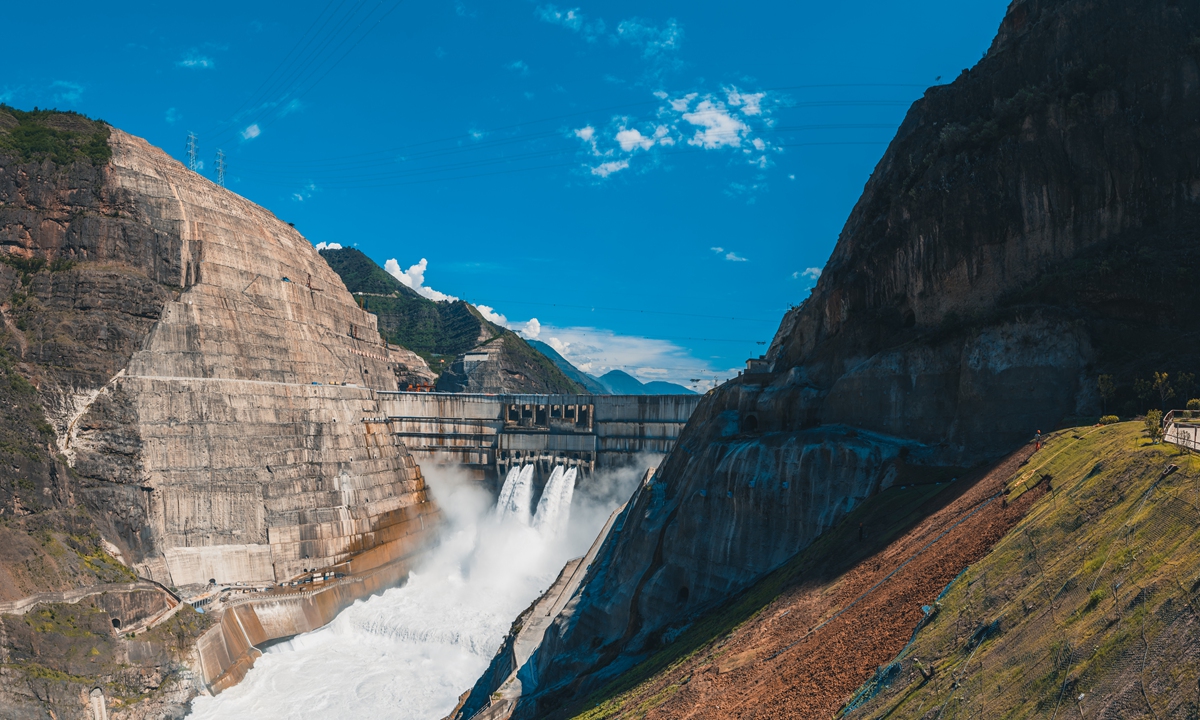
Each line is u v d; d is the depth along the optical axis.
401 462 144.88
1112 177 64.50
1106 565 29.88
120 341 117.31
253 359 129.38
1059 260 66.31
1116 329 58.62
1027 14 79.69
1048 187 66.94
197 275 128.00
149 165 133.75
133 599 98.06
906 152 84.62
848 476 67.25
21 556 94.56
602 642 78.12
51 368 112.75
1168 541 28.41
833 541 59.41
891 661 36.38
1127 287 59.62
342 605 121.31
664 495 87.25
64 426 109.94
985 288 70.06
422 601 125.62
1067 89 67.81
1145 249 60.53
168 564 110.75
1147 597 26.47
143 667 93.94
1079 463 41.03
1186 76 63.22
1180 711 22.52
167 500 113.25
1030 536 36.44
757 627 53.06
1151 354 55.38
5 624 87.31
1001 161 69.81
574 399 143.25
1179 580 26.03
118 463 110.38
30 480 102.06
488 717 75.12
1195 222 61.19
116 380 114.44
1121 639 25.97
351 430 137.62
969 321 67.50
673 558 76.38
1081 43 69.25
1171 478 31.59
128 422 112.44
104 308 118.94
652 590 76.00
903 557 47.09
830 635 44.06
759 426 83.88
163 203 129.88
